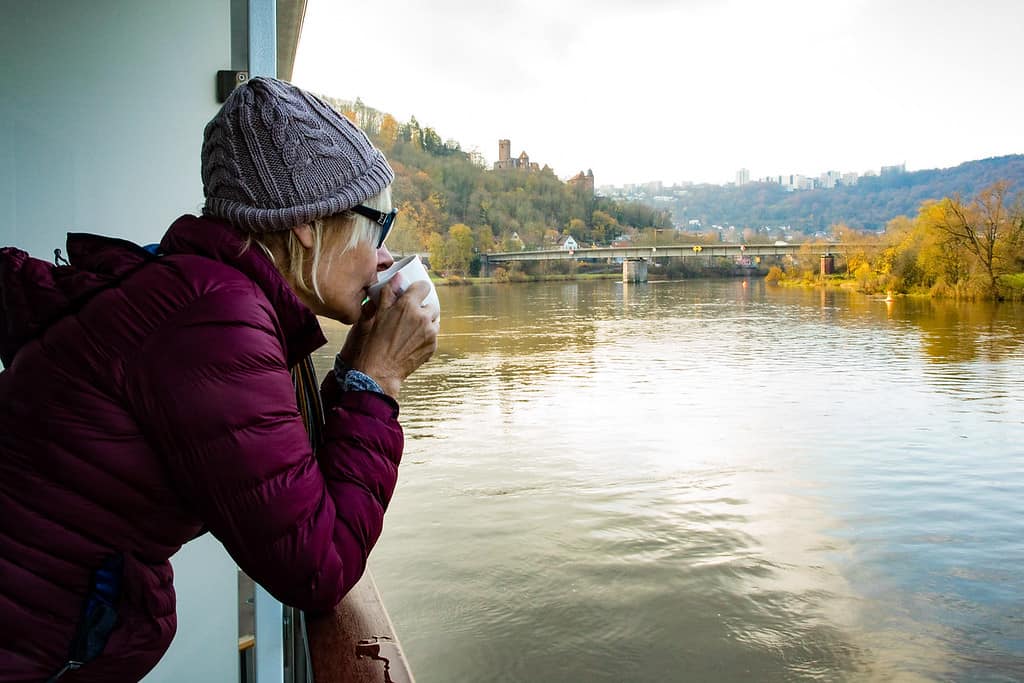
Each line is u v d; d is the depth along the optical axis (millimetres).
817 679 10117
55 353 652
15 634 637
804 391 29000
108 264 690
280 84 747
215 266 695
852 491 18516
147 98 1543
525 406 28391
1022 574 13219
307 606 680
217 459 636
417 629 11555
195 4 1551
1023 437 22672
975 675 10242
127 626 671
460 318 38062
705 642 11070
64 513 642
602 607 11945
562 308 43844
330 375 894
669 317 43531
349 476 724
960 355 30578
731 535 15508
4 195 1497
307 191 731
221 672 1583
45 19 1492
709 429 25031
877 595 12406
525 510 17156
